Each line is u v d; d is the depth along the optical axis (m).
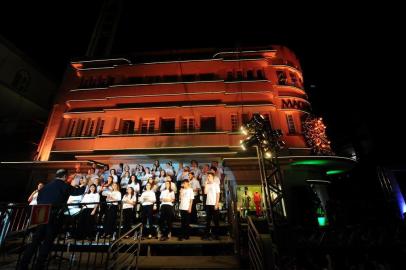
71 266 6.20
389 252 10.01
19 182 17.64
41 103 23.25
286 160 15.73
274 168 10.39
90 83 19.91
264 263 5.77
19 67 21.22
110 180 10.53
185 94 18.22
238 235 8.27
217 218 8.91
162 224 9.03
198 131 17.36
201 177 11.70
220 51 19.62
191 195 9.10
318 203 15.77
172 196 9.29
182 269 7.21
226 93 17.97
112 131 17.69
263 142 10.22
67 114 18.39
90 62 19.70
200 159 16.20
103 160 16.77
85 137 17.50
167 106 17.61
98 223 9.51
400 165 20.22
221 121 17.33
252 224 6.93
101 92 18.88
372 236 11.00
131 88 18.64
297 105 18.22
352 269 9.55
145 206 9.25
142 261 7.82
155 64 18.94
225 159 15.41
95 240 8.80
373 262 9.54
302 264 9.22
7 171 17.78
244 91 18.08
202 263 7.59
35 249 5.55
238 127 17.17
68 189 6.59
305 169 16.59
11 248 7.84
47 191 6.31
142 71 19.48
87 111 18.38
